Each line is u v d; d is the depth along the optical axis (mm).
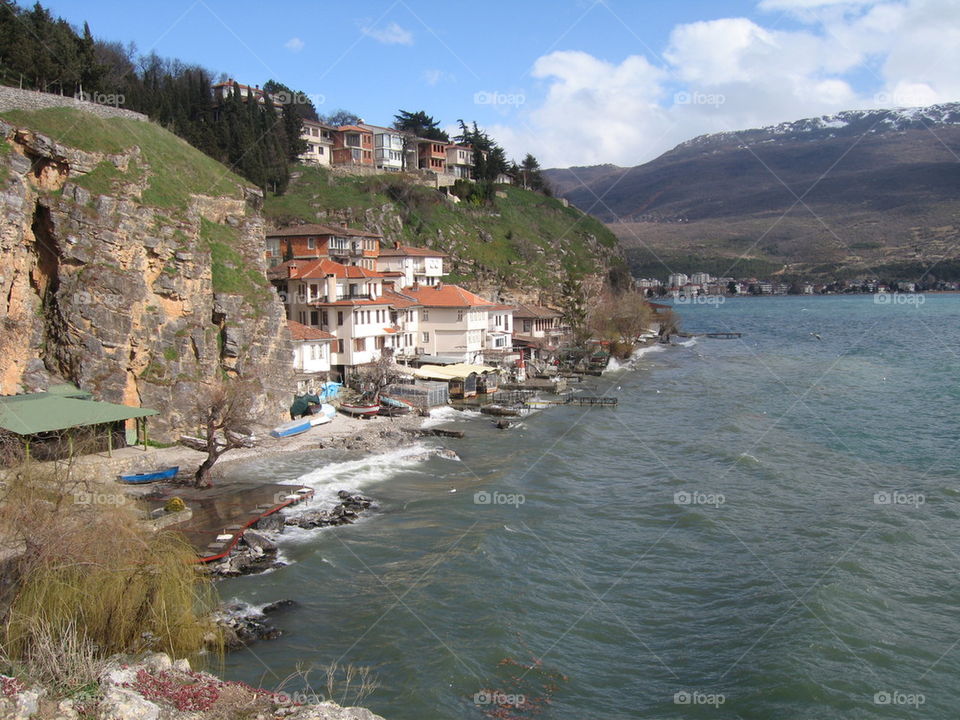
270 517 42406
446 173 176875
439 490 50625
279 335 66625
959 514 45531
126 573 25453
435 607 32938
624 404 85750
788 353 137250
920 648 30172
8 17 75562
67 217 54031
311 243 102812
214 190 68688
